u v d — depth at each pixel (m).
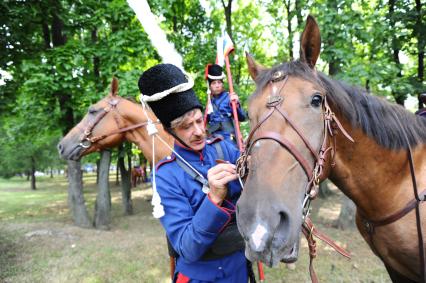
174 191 1.31
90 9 6.75
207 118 3.07
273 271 3.98
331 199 9.55
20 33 6.28
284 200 1.07
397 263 1.81
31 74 6.02
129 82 5.53
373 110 1.65
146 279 4.02
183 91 1.28
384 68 4.86
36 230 6.62
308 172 1.18
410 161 1.67
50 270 4.36
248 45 10.25
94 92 6.15
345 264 4.19
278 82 1.29
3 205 11.45
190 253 1.15
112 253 5.07
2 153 18.92
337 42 4.87
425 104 2.27
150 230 6.98
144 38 6.20
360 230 2.04
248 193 1.07
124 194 9.30
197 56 7.03
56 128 7.49
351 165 1.62
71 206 7.49
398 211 1.68
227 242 1.32
